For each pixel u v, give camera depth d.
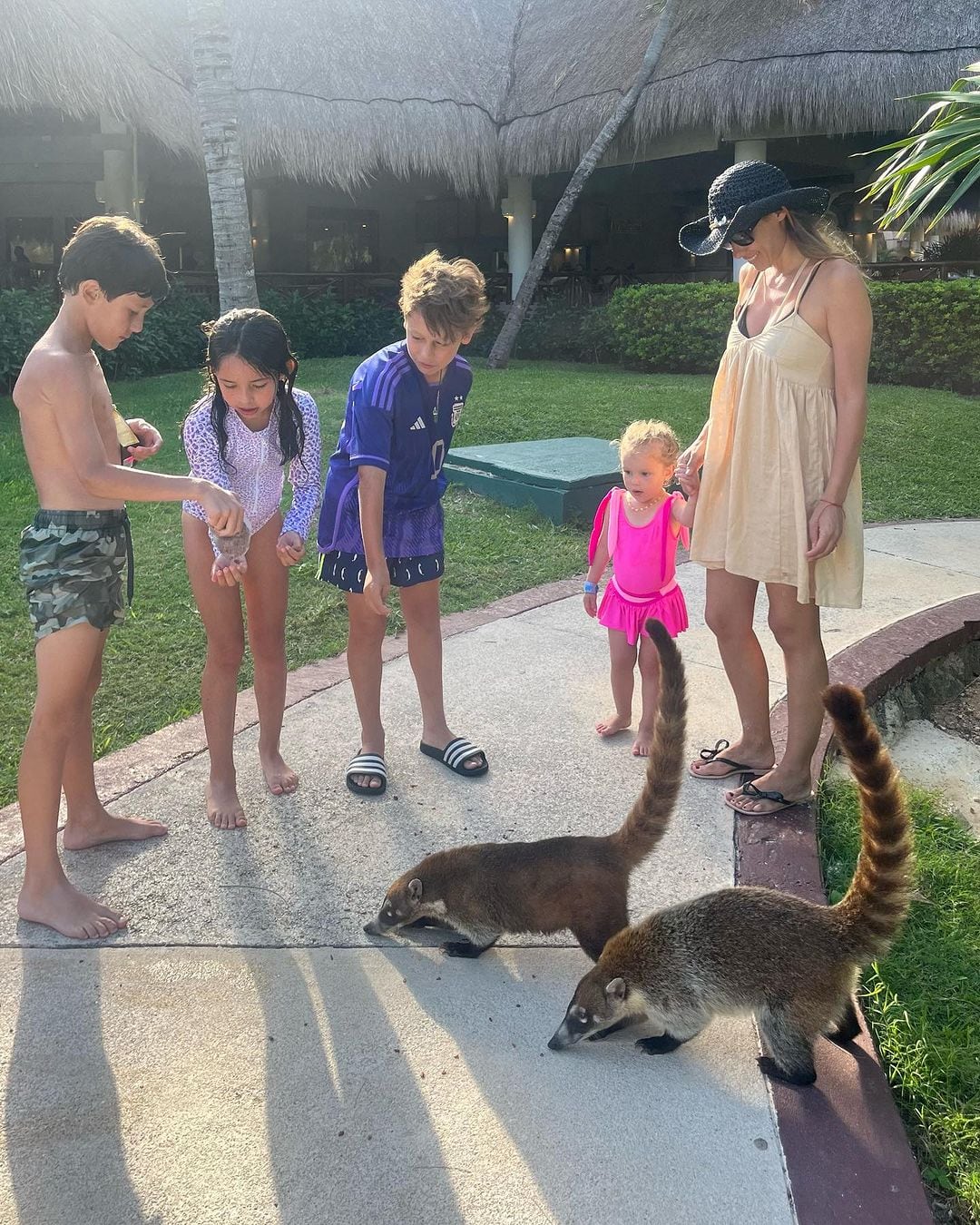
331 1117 2.28
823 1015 2.35
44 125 16.97
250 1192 2.10
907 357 12.66
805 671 3.45
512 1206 2.07
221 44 7.39
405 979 2.75
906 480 8.59
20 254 18.05
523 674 4.73
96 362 2.91
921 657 4.89
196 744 3.99
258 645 3.53
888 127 13.00
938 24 12.65
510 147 15.55
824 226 3.28
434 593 3.82
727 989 2.34
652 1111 2.31
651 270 20.52
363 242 20.72
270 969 2.77
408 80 15.15
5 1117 2.27
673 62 14.17
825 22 13.27
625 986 2.40
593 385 12.14
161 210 18.52
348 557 3.58
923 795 3.94
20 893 3.01
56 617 2.76
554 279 18.34
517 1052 2.49
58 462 2.75
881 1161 2.19
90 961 2.78
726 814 3.53
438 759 3.90
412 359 3.41
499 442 9.35
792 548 3.28
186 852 3.29
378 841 3.36
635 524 3.89
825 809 3.66
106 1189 2.10
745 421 3.30
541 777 3.78
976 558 6.69
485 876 2.75
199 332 14.31
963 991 2.80
